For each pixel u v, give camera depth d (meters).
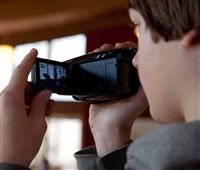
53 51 3.65
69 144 3.50
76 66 0.66
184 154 0.37
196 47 0.42
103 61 0.65
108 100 0.69
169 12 0.42
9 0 3.50
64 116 3.53
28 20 3.49
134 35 3.01
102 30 3.20
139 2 0.45
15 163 0.49
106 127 0.69
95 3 3.05
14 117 0.51
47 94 0.57
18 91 0.53
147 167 0.39
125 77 0.65
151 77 0.45
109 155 0.63
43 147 3.57
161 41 0.44
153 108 0.46
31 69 0.58
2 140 0.49
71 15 3.27
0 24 3.64
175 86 0.43
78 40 3.48
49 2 3.30
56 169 3.52
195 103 0.42
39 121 0.53
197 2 0.41
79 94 0.66
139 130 2.83
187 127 0.38
